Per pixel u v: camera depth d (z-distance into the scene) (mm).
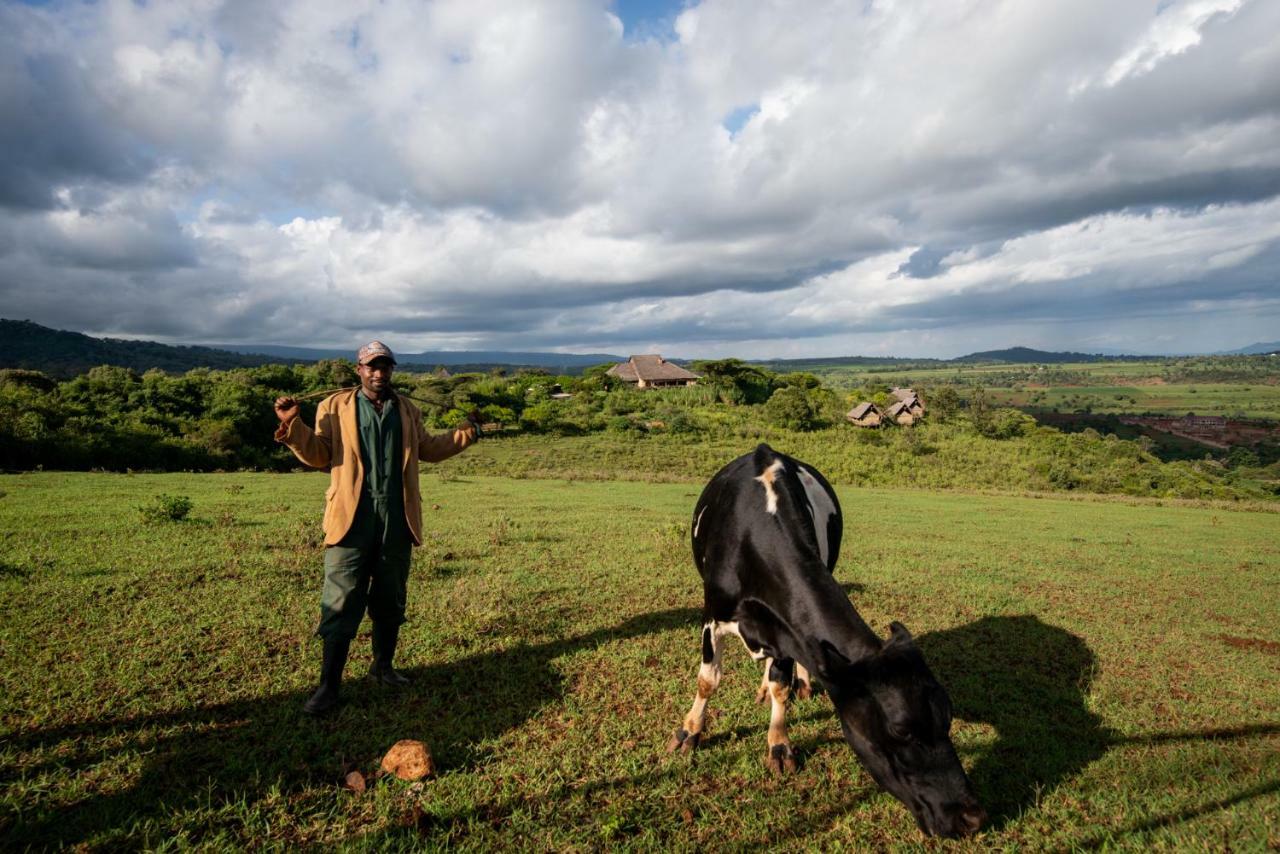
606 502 17266
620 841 3027
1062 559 11531
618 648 5465
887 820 3312
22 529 9180
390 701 4270
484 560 8734
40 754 3385
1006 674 5406
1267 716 4855
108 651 4812
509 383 74250
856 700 2896
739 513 3941
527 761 3629
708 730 4125
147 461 26750
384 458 4137
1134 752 4156
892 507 21344
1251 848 3115
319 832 2955
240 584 6762
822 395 69938
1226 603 8688
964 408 71125
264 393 40938
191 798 3111
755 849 3043
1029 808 3418
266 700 4188
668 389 73438
